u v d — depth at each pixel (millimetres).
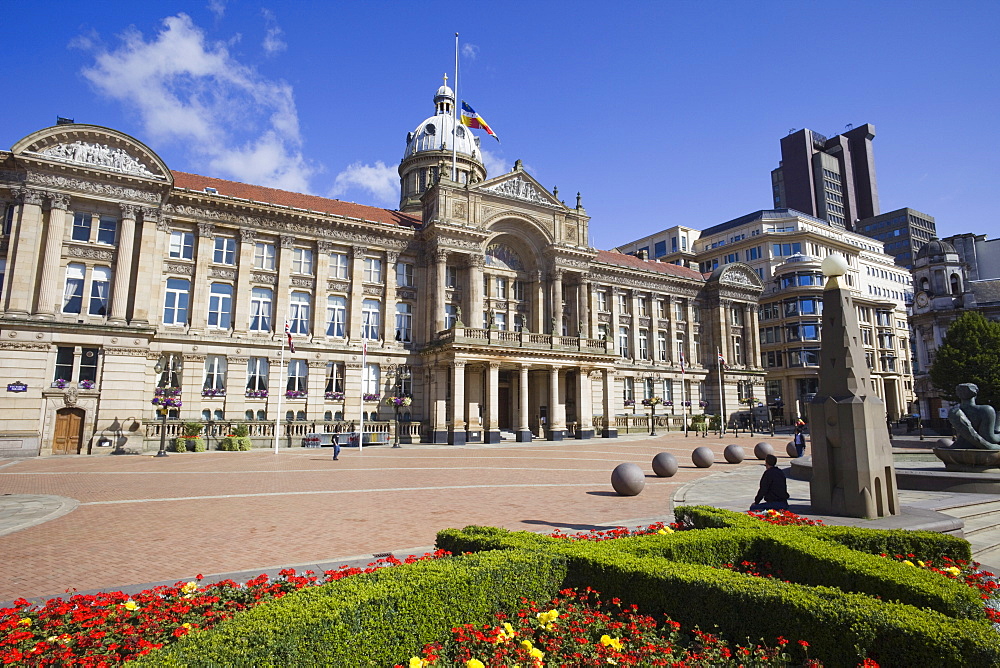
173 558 10812
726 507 14258
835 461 12938
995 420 19703
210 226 44188
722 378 65812
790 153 173125
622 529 10656
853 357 13070
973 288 69125
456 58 58969
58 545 11789
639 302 68562
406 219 56344
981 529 13180
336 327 48469
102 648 5988
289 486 20469
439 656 5879
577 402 51531
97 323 38188
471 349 45844
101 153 39469
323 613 5371
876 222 158625
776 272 85938
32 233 36969
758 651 5738
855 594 6191
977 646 4898
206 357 42875
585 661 5777
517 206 56312
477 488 19938
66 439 35906
